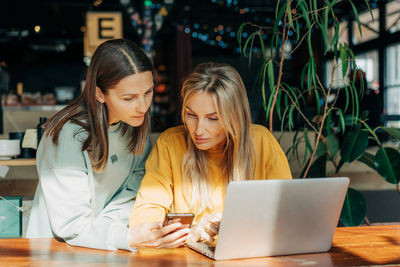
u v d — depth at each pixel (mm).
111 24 5016
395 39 6375
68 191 1295
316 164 2410
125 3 6605
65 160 1313
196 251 1220
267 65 2127
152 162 1541
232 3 8219
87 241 1236
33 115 4195
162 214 1404
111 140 1505
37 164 1439
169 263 1103
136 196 1559
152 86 1407
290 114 2264
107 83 1330
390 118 5484
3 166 2350
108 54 1328
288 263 1113
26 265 1073
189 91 1381
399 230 1493
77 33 8445
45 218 1470
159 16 6637
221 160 1555
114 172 1525
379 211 3689
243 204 1089
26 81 8773
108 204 1534
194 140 1437
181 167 1550
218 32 9070
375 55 6949
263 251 1158
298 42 2164
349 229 1513
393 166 2229
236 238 1119
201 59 9500
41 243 1303
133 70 1317
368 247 1268
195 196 1513
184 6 8180
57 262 1103
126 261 1116
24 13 8109
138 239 1181
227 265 1091
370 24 6996
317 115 2502
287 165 1639
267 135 1640
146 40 6688
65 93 7668
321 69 7688
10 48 8414
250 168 1505
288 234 1162
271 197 1108
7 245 1275
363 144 2264
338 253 1205
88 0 7621
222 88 1368
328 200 1165
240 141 1471
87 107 1410
